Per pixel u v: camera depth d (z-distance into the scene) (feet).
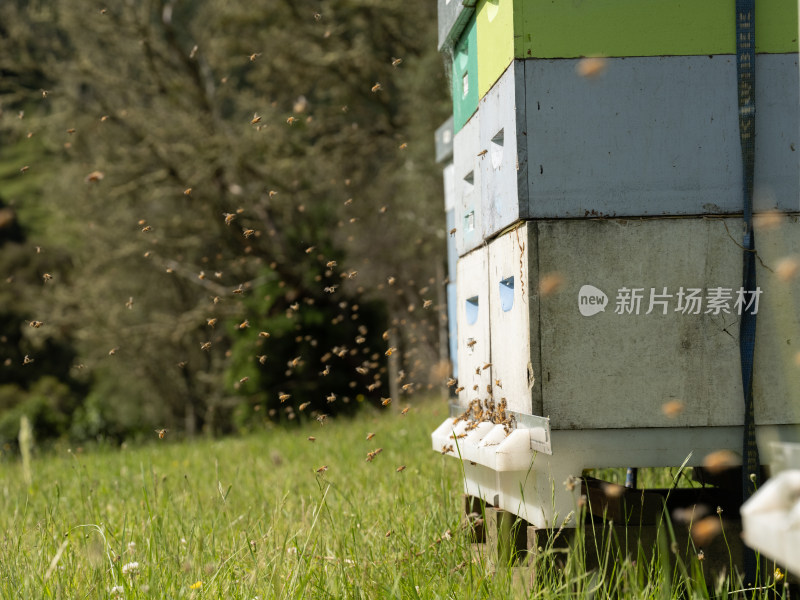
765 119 14.34
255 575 14.46
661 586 12.47
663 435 14.12
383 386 97.86
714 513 15.49
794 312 14.12
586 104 14.34
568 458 14.07
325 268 83.71
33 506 25.95
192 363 120.26
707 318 14.16
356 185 98.53
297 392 80.33
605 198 14.26
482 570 14.24
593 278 14.19
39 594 14.08
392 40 99.14
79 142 99.09
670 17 14.35
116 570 14.99
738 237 14.23
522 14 14.39
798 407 14.07
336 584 13.96
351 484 26.30
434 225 84.99
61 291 110.63
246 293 94.73
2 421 100.07
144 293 114.93
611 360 14.11
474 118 17.67
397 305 95.86
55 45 102.27
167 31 95.40
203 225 97.19
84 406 110.42
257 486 26.63
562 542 13.98
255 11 96.37
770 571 13.84
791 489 7.09
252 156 93.25
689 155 14.32
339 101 101.81
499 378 16.19
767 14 14.35
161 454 44.68
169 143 94.84
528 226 14.23
